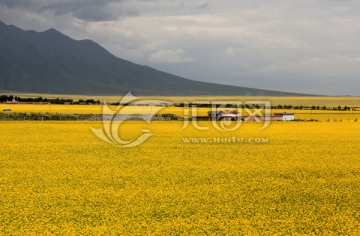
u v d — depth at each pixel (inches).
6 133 2332.7
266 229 705.6
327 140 2097.7
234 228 705.0
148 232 682.8
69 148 1723.7
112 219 749.9
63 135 2236.7
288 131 2620.6
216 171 1226.0
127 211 801.6
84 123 3097.9
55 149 1689.2
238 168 1280.8
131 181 1074.7
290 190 989.2
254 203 870.4
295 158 1486.2
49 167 1275.8
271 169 1267.2
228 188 1002.1
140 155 1540.4
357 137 2252.7
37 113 3690.9
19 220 736.3
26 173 1175.6
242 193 954.1
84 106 5344.5
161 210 810.2
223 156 1524.4
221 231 691.4
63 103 6259.8
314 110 5462.6
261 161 1414.9
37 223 721.6
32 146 1779.0
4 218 746.2
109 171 1214.9
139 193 943.7
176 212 797.2
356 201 888.9
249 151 1665.8
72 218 755.4
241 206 844.0
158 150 1683.1
